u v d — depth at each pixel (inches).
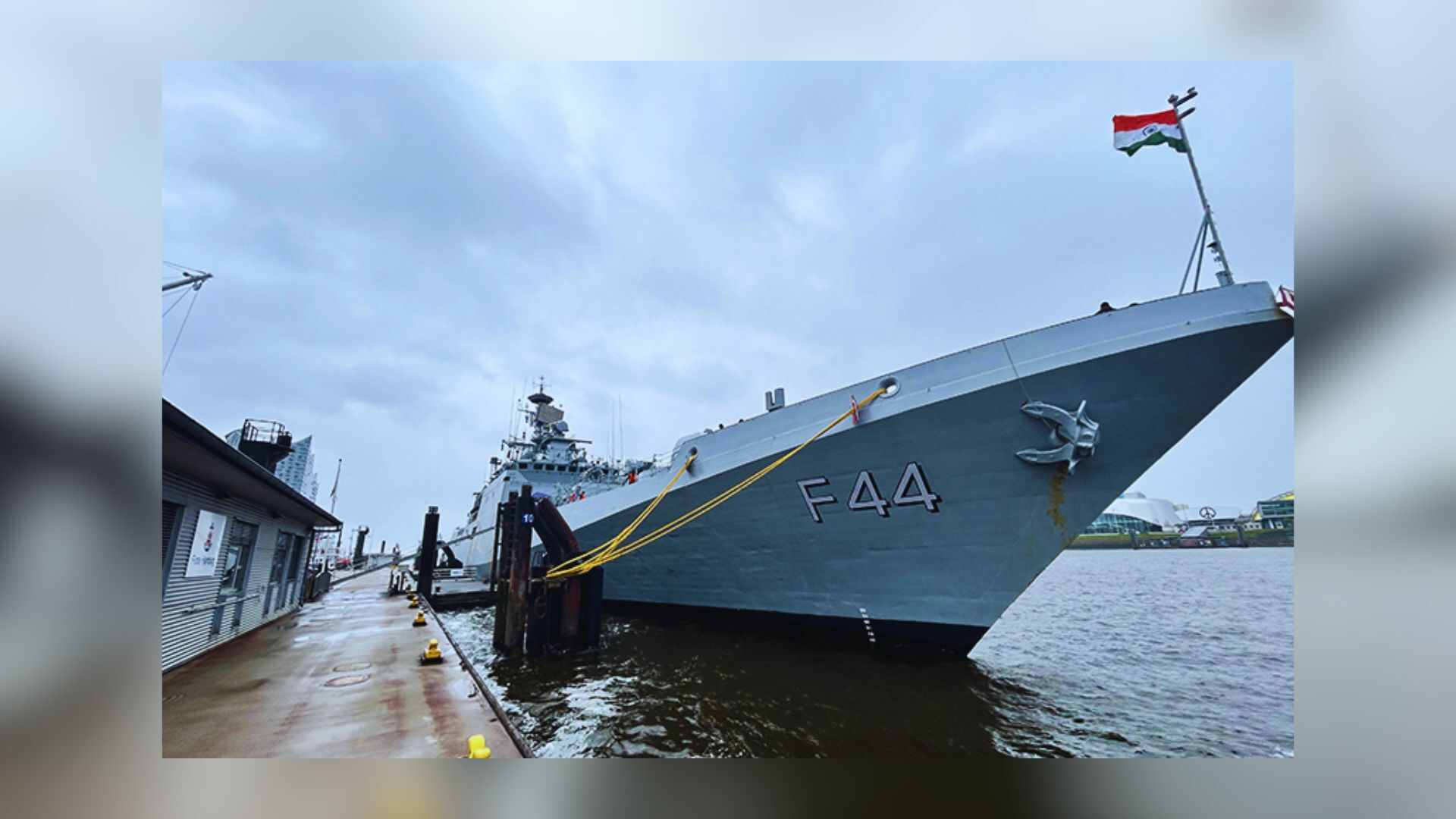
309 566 756.0
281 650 358.9
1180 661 453.1
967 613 337.7
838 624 394.3
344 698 244.7
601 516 512.7
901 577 356.2
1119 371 268.4
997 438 300.4
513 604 464.1
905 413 314.3
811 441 349.4
